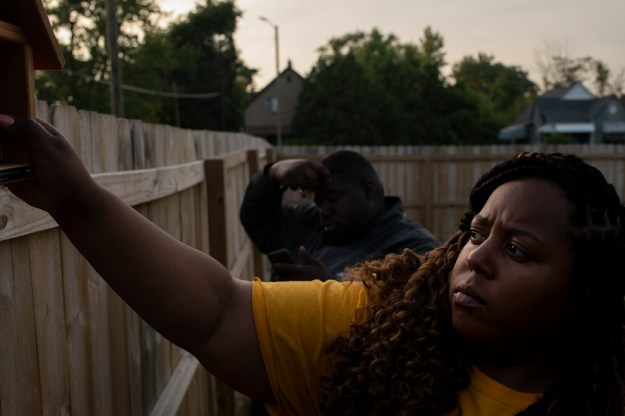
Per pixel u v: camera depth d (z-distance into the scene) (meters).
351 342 1.22
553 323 1.10
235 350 1.24
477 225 1.14
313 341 1.25
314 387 1.27
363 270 1.35
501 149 13.89
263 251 3.37
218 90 57.97
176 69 55.22
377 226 2.78
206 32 59.09
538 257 1.07
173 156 3.51
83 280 2.02
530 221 1.07
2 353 1.47
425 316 1.19
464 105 44.19
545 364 1.16
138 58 40.25
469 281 1.11
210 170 4.19
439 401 1.15
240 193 6.65
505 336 1.11
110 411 2.24
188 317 1.19
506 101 82.62
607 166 14.11
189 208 3.84
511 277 1.07
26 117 1.09
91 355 2.07
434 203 13.66
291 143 41.25
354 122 41.28
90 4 34.78
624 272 1.08
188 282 1.19
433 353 1.16
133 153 2.68
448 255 1.23
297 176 2.83
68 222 1.14
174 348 3.27
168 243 1.20
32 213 1.59
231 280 1.30
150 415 2.69
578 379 1.14
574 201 1.07
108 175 2.12
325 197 2.78
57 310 1.81
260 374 1.26
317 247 3.02
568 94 57.78
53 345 1.77
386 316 1.23
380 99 42.00
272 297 1.28
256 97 61.38
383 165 13.65
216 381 4.48
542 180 1.10
